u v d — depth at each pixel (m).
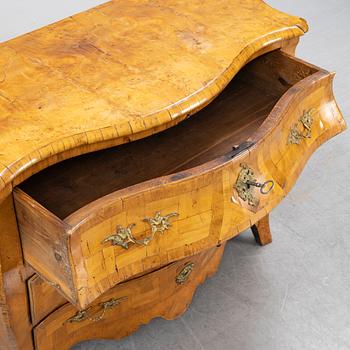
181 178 1.31
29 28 2.06
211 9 1.73
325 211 2.17
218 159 1.35
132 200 1.27
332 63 2.73
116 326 1.73
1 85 1.46
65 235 1.19
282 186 1.50
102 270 1.29
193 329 1.84
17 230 1.36
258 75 1.76
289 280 1.97
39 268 1.37
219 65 1.55
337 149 2.38
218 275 1.98
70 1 2.09
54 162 1.34
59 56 1.56
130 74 1.51
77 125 1.37
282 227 2.12
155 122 1.41
